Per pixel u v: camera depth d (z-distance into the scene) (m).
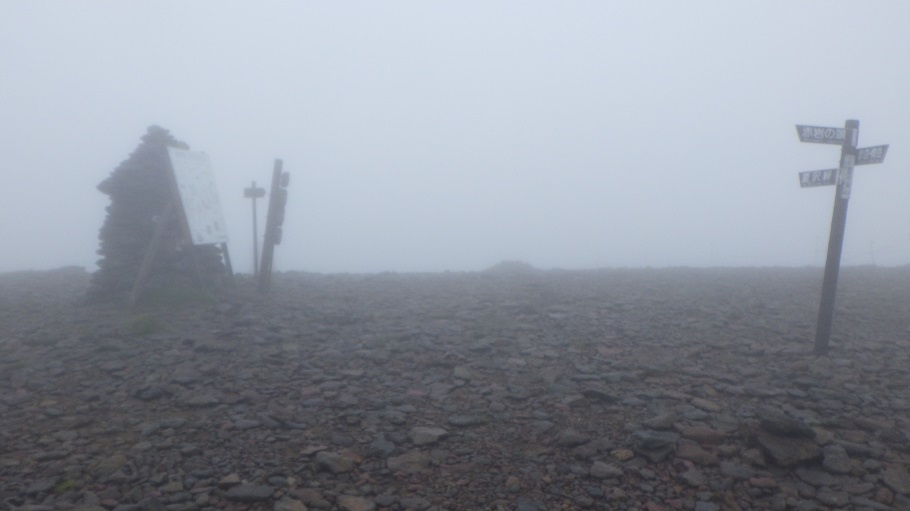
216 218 14.11
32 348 10.01
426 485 6.27
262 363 9.41
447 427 7.48
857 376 8.95
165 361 9.38
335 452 6.80
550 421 7.62
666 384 8.70
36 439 7.10
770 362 9.62
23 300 13.33
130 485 6.19
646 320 11.88
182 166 13.13
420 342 10.45
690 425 7.44
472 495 6.12
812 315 12.31
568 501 6.05
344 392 8.41
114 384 8.60
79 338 10.36
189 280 13.41
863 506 6.00
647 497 6.15
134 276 12.80
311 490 6.10
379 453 6.80
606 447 6.97
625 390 8.48
